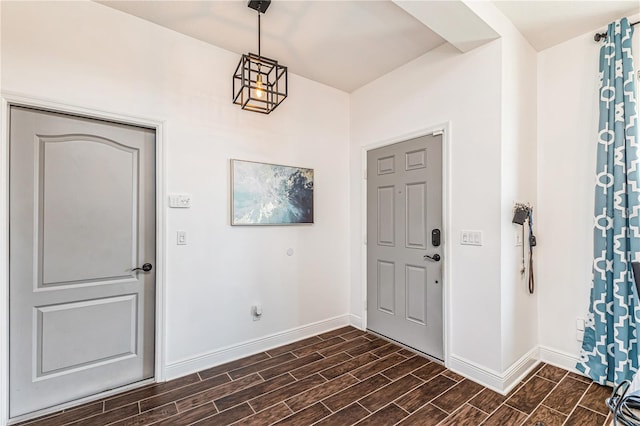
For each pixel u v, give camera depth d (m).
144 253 2.31
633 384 1.01
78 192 2.08
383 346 2.90
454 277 2.45
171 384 2.25
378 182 3.17
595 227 2.21
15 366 1.88
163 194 2.32
